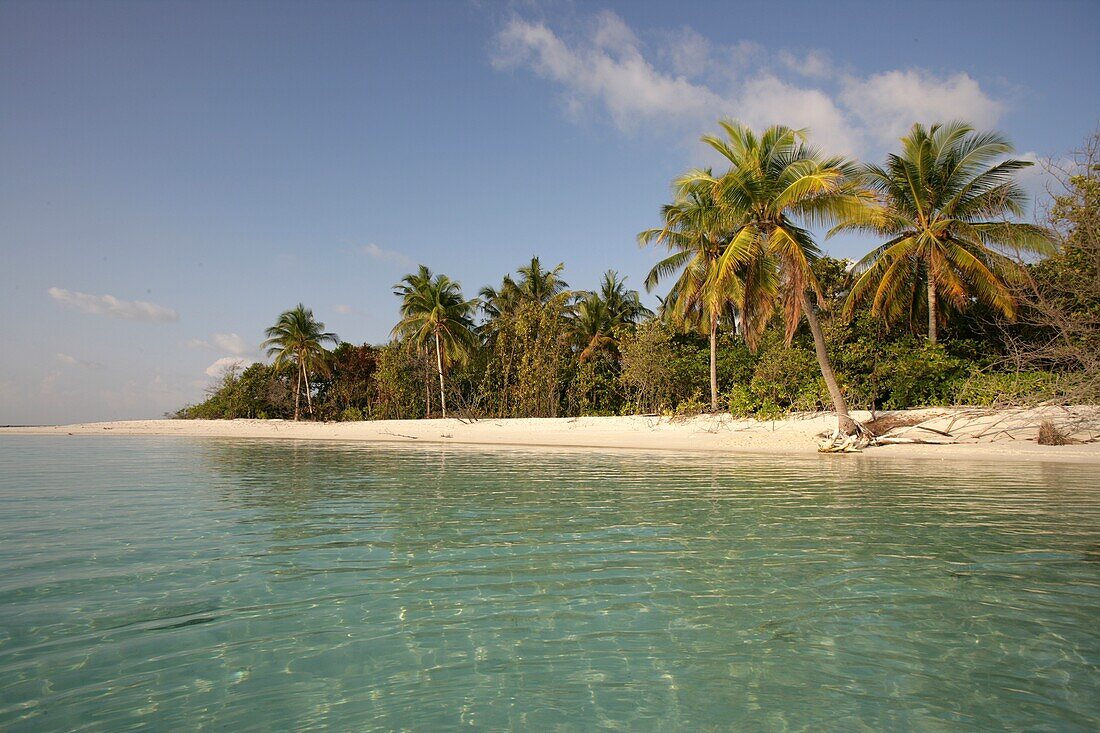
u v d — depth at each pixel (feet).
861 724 9.96
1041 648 12.75
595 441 77.36
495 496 32.78
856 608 15.07
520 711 10.39
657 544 21.53
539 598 15.88
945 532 23.13
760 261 65.77
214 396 168.76
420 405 136.56
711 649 12.80
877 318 80.53
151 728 9.83
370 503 30.68
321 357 161.99
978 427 60.64
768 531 23.47
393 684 11.39
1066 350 54.39
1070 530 23.36
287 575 17.92
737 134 65.82
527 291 139.23
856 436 60.75
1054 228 56.85
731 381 96.43
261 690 11.14
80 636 13.50
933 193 74.84
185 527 24.72
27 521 25.93
